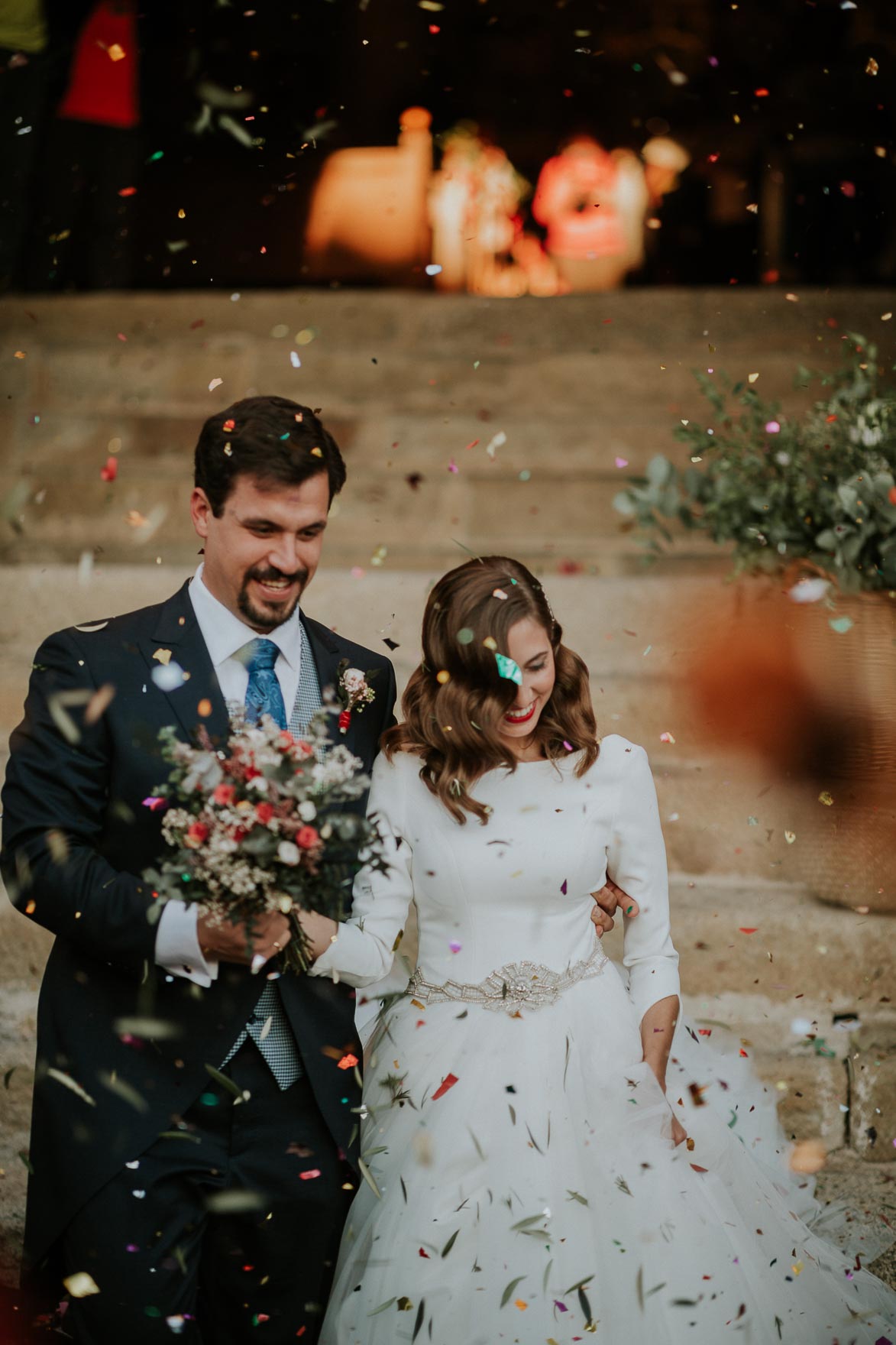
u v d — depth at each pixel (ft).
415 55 26.16
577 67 25.46
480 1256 6.51
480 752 7.14
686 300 17.37
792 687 10.30
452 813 7.17
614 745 7.70
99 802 6.45
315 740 6.30
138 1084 6.35
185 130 25.41
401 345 17.66
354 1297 6.62
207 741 6.15
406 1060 7.19
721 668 11.14
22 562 14.47
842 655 9.96
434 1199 6.72
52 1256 6.50
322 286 25.12
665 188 24.44
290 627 6.86
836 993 9.37
